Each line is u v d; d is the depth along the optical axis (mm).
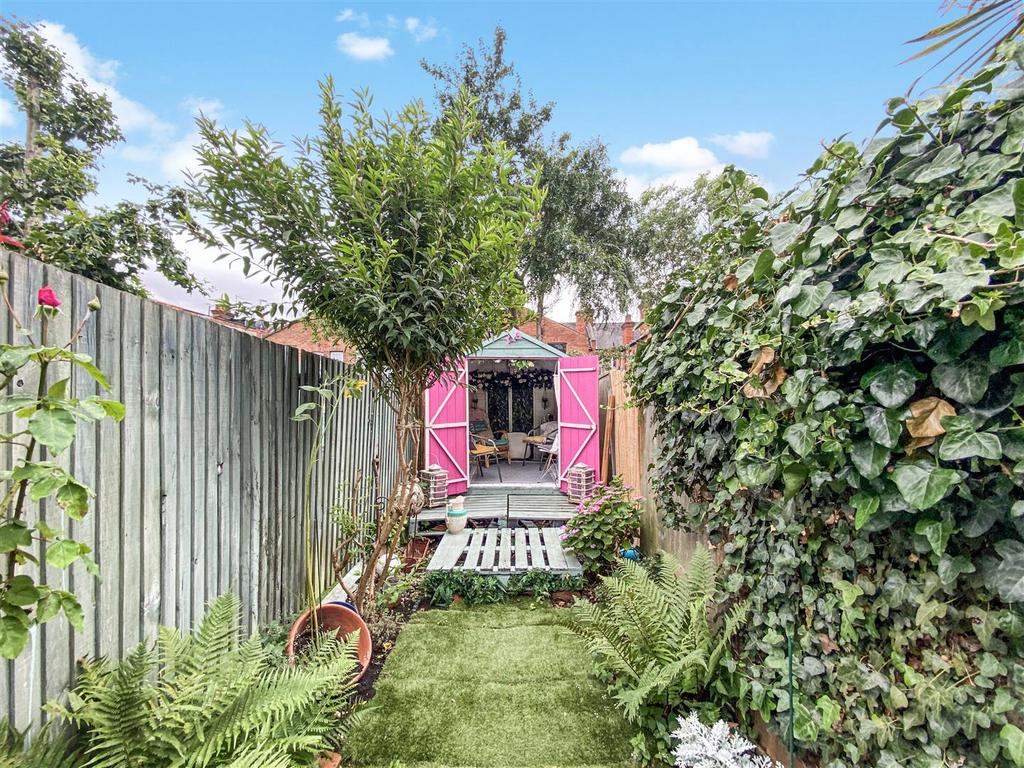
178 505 1941
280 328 2857
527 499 6199
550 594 3832
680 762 1837
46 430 981
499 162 2559
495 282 2816
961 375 1084
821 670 1557
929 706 1185
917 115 1268
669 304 2688
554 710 2328
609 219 12938
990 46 1146
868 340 1218
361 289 2480
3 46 4766
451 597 3713
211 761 1455
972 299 977
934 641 1210
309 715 1781
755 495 1888
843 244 1444
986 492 1065
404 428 3064
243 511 2453
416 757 2027
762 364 1621
